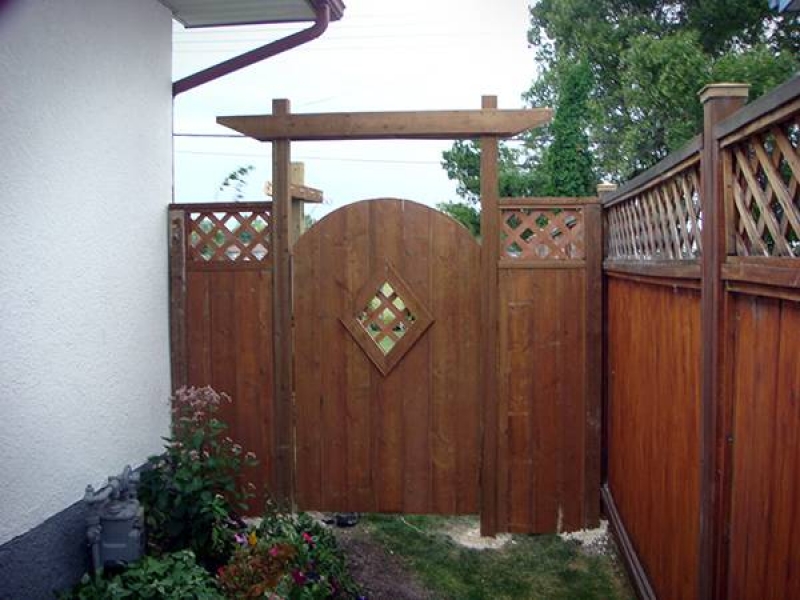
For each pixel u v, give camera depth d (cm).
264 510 465
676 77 992
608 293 450
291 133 448
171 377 462
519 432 453
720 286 217
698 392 250
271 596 296
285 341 459
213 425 412
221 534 364
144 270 419
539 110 433
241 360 463
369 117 443
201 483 364
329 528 451
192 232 464
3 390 277
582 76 852
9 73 283
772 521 181
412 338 455
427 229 454
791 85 153
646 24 1221
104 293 366
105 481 361
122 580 300
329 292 461
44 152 308
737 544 210
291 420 463
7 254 281
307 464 467
